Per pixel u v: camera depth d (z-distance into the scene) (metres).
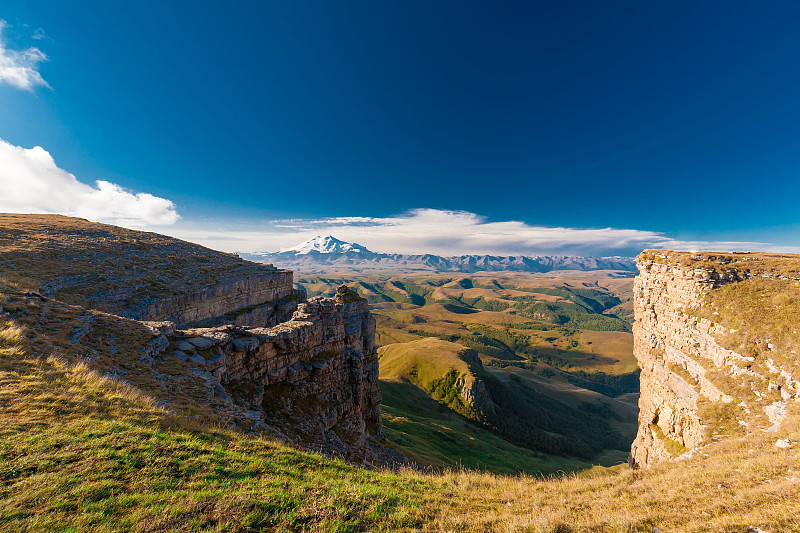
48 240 56.59
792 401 23.55
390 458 46.44
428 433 86.44
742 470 16.23
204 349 29.53
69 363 19.25
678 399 34.91
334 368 45.19
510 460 89.88
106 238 68.81
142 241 74.88
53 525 8.54
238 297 65.88
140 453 12.61
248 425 20.62
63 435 12.50
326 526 10.59
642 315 45.97
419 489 15.80
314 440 34.06
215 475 12.54
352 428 44.41
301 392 39.06
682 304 37.62
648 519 11.93
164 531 9.01
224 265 74.25
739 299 32.00
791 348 25.62
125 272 51.94
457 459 73.56
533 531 11.38
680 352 36.53
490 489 16.92
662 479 16.95
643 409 44.78
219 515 10.08
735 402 27.19
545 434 171.12
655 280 43.19
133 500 10.06
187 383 23.41
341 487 13.62
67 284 42.28
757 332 28.52
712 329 32.41
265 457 15.21
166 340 28.09
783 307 28.61
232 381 31.44
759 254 40.59
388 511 12.52
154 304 45.78
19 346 18.97
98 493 10.05
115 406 15.82
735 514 11.17
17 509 8.80
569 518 12.58
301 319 43.47
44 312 25.12
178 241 86.88
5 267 40.78
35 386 15.35
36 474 10.28
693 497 13.57
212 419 19.12
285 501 11.61
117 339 25.17
